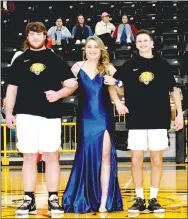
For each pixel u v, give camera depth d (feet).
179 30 55.57
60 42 49.52
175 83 16.34
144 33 16.16
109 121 16.70
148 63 16.17
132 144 16.06
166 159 36.09
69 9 57.62
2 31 52.42
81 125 16.70
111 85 16.63
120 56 49.83
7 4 53.83
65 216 15.47
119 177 26.68
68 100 40.78
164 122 15.99
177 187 22.33
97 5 57.77
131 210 16.05
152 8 57.47
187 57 49.88
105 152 16.57
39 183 24.97
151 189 16.31
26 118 15.89
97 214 15.80
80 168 16.67
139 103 15.98
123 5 57.77
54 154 16.16
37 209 16.89
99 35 48.70
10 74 16.16
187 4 57.11
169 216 15.16
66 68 16.28
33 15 57.06
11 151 35.45
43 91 15.93
